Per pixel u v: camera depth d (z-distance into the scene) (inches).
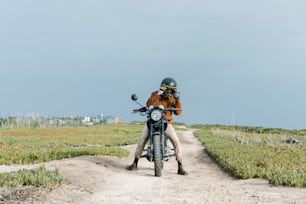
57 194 294.2
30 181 325.7
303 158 585.0
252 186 350.0
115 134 1569.9
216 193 320.8
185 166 576.4
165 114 460.8
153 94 466.6
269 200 283.1
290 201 275.4
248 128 2751.0
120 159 599.2
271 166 449.7
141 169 494.9
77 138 1178.0
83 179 361.4
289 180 346.0
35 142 903.1
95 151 636.7
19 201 270.5
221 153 661.3
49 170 367.2
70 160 485.1
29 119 2220.7
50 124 2375.7
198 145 1080.2
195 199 297.9
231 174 473.7
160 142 438.6
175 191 331.0
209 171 520.1
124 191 324.2
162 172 478.3
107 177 388.2
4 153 600.4
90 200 286.2
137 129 2101.4
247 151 687.1
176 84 461.1
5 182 320.5
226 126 3095.5
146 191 327.9
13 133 1341.0
